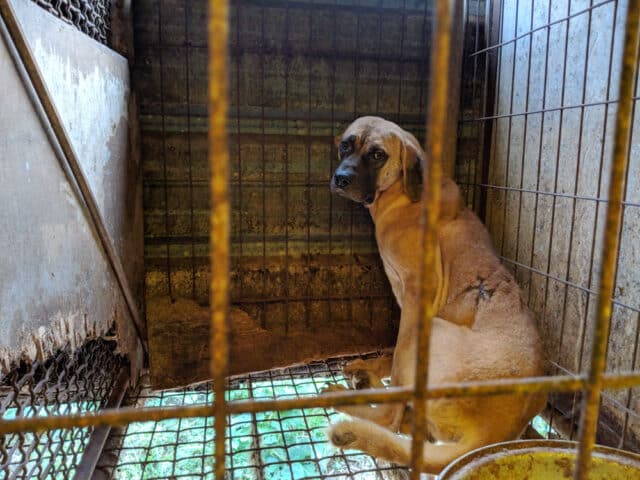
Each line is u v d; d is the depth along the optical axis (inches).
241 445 92.1
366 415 83.6
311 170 114.3
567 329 91.6
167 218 110.3
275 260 116.4
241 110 108.3
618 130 25.0
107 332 90.0
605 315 26.3
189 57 104.6
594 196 83.6
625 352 78.3
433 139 22.7
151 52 103.0
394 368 86.3
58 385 72.3
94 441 81.4
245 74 107.0
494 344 74.1
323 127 112.9
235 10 103.9
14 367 55.6
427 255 23.9
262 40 106.3
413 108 116.0
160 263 111.7
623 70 24.7
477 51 116.5
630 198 76.4
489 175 117.5
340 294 120.4
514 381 26.8
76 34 69.9
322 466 88.4
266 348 115.3
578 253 88.0
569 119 89.6
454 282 87.7
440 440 75.7
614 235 25.7
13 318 50.8
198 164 109.4
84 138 73.1
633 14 24.0
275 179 113.0
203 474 76.8
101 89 81.7
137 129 103.6
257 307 116.7
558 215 93.2
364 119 93.9
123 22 98.3
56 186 62.5
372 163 89.2
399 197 92.9
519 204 105.6
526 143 102.9
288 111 110.5
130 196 100.0
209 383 111.1
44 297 58.9
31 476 61.8
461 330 78.7
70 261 67.5
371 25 110.5
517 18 104.7
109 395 94.2
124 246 95.9
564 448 57.7
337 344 119.4
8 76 50.0
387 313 122.8
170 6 102.0
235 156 110.2
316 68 110.0
